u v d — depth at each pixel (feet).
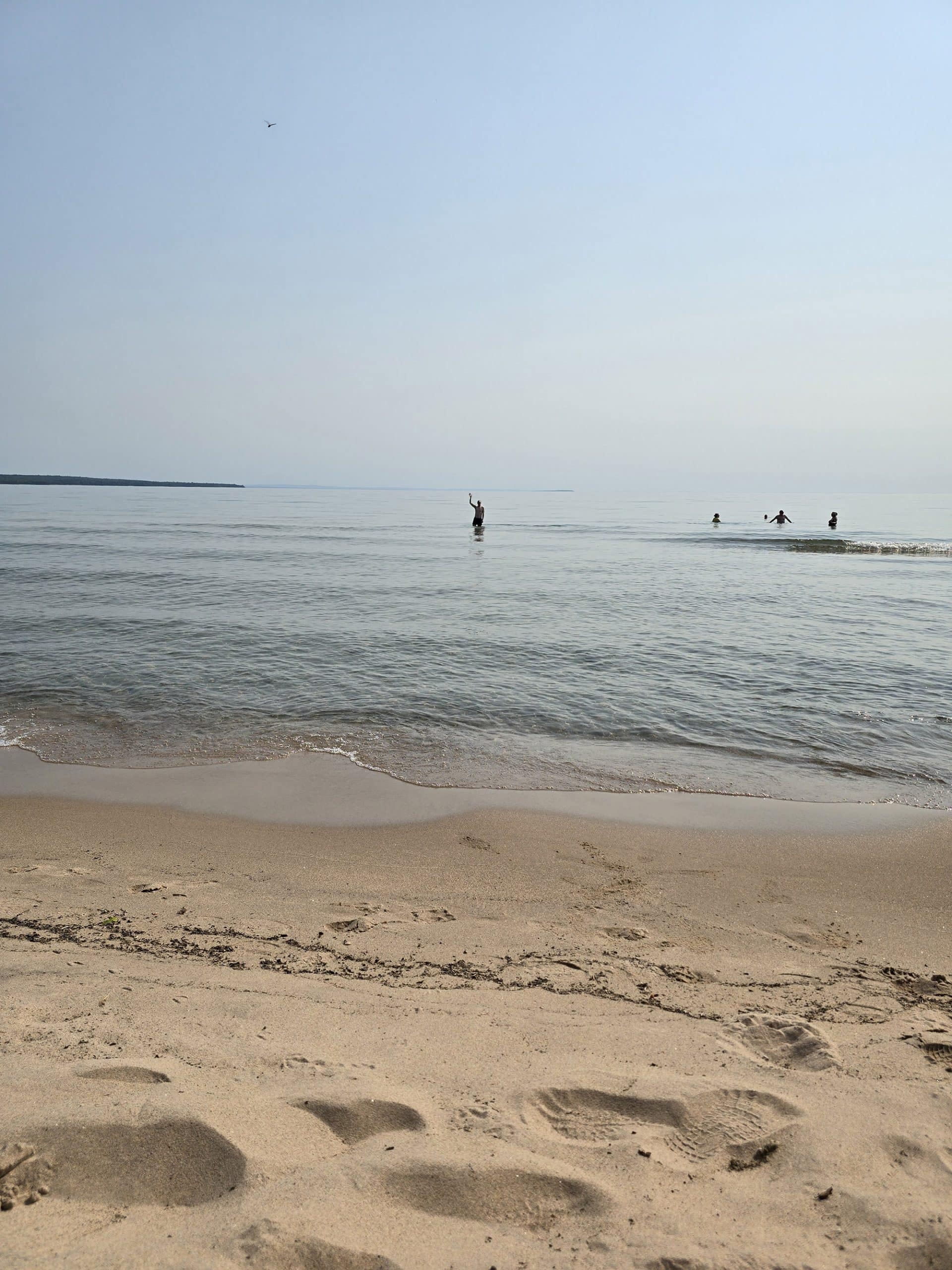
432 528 192.85
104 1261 6.64
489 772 26.99
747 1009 12.50
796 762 27.78
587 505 433.48
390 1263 6.77
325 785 25.70
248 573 86.94
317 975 13.60
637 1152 8.46
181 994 12.50
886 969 14.17
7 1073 9.46
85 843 20.92
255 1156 7.98
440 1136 8.56
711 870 19.25
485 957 14.62
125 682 38.99
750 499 590.55
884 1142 8.54
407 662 43.50
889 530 180.45
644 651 46.09
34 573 83.82
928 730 31.22
